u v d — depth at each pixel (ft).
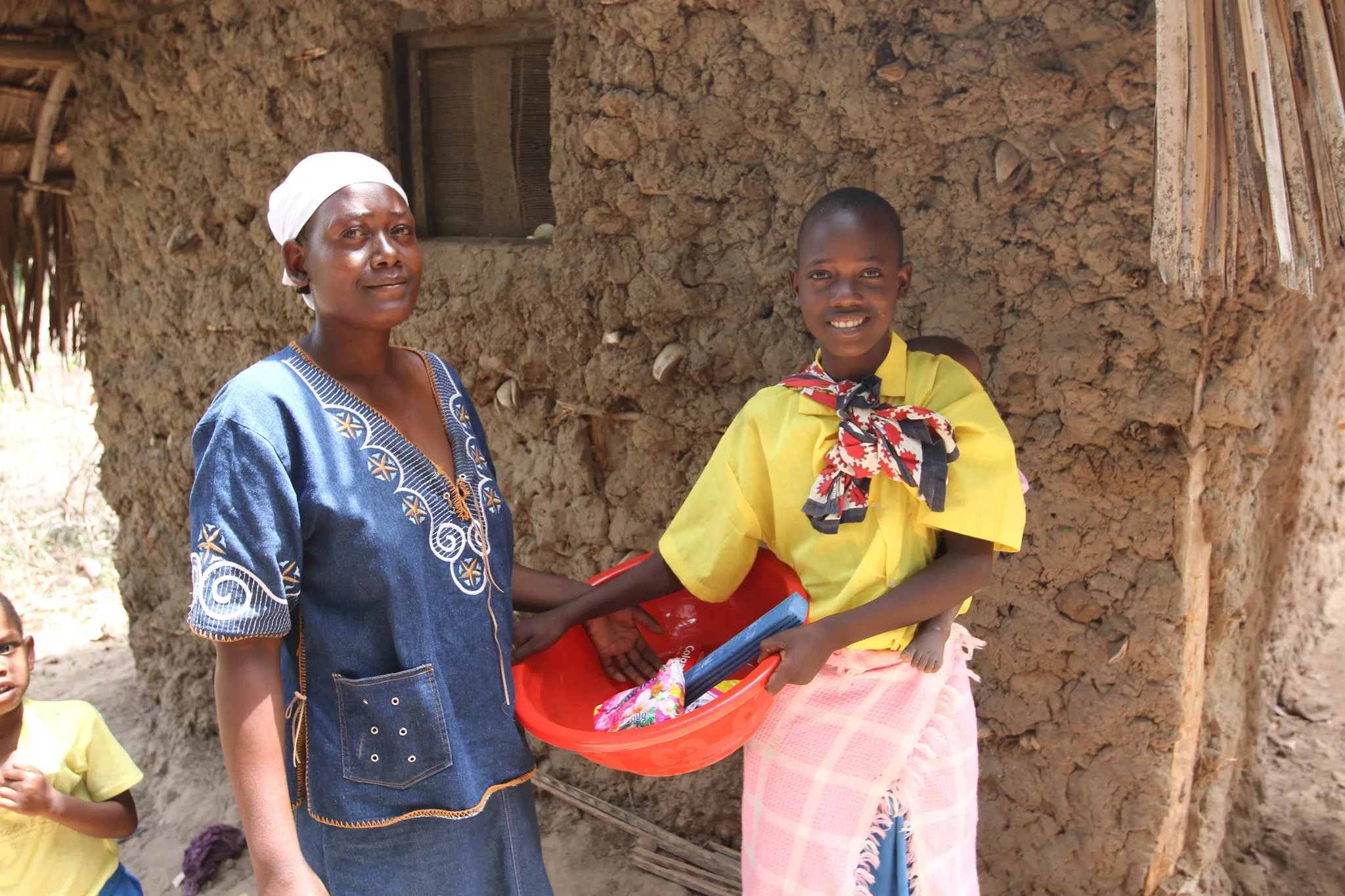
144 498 13.79
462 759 5.82
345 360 5.78
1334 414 12.01
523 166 10.61
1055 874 9.13
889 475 6.34
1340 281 10.44
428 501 5.70
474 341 10.63
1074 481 8.40
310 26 10.89
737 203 9.20
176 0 11.80
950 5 8.07
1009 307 8.36
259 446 5.20
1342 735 11.84
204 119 11.93
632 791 11.07
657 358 9.77
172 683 14.07
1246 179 6.88
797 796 6.63
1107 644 8.55
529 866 6.36
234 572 5.13
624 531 10.46
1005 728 9.11
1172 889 9.11
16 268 16.19
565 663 7.39
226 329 12.41
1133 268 7.88
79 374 31.58
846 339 6.33
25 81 13.10
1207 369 7.93
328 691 5.65
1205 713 9.21
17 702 8.14
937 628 6.52
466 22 10.20
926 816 6.64
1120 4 7.54
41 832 8.27
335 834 5.77
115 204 13.07
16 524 22.38
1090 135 7.80
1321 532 12.87
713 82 9.04
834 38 8.52
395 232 5.71
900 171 8.51
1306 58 6.63
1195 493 8.18
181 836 12.49
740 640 6.28
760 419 6.95
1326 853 10.21
